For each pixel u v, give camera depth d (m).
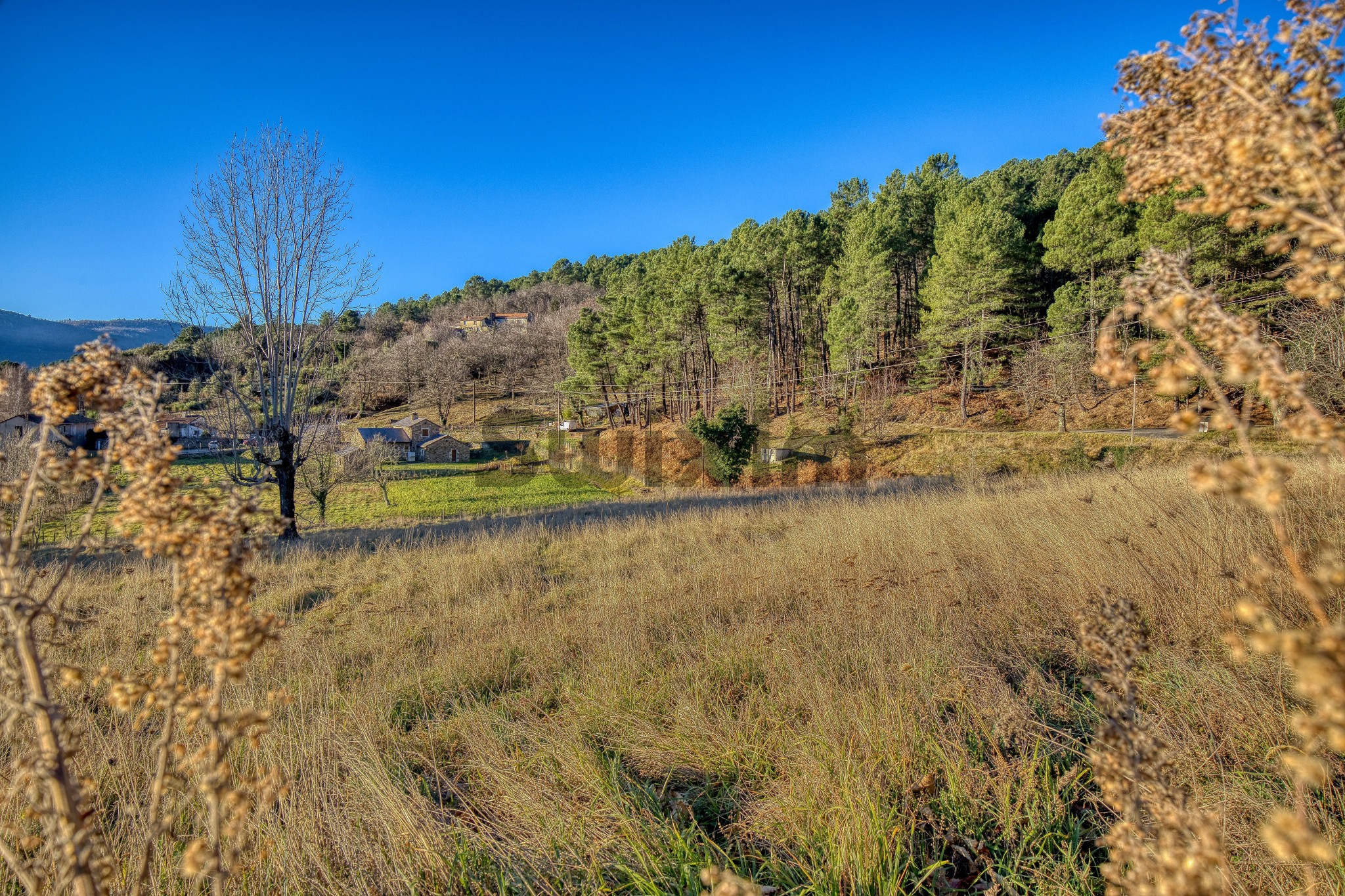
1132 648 1.48
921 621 4.94
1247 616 0.88
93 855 1.39
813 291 53.47
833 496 15.83
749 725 3.72
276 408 14.77
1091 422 33.34
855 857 2.50
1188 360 1.02
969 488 12.38
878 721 3.35
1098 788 2.86
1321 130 1.02
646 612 6.57
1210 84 1.25
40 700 1.28
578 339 61.47
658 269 62.72
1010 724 3.29
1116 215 32.12
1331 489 3.92
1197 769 2.73
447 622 7.12
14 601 1.27
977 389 41.69
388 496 40.28
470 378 91.44
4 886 1.79
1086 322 34.44
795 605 6.32
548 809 3.09
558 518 16.80
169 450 1.38
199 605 1.37
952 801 2.85
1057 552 5.82
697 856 2.70
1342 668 0.76
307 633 6.67
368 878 2.69
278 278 14.91
